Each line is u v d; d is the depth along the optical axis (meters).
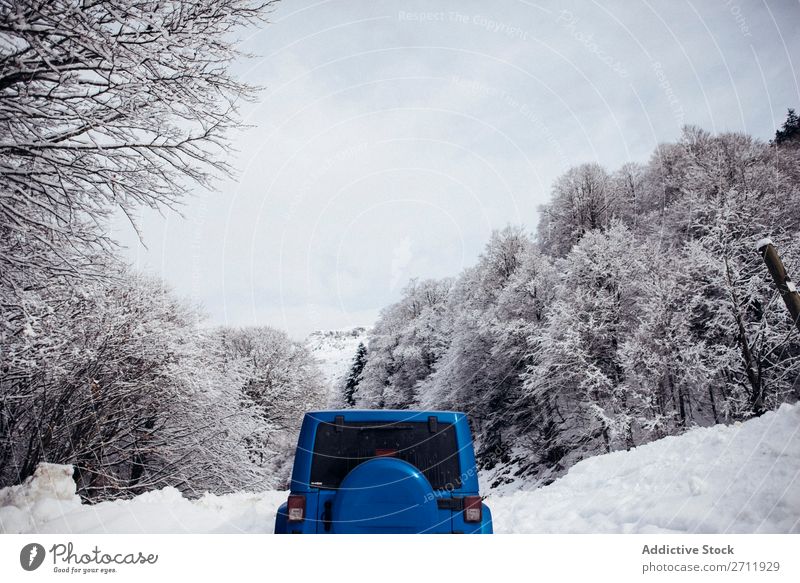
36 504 5.95
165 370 13.67
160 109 7.06
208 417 16.92
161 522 5.91
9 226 6.35
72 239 7.31
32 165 6.69
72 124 6.93
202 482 17.80
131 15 5.99
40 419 10.40
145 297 13.87
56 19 5.42
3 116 6.11
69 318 10.12
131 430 14.35
